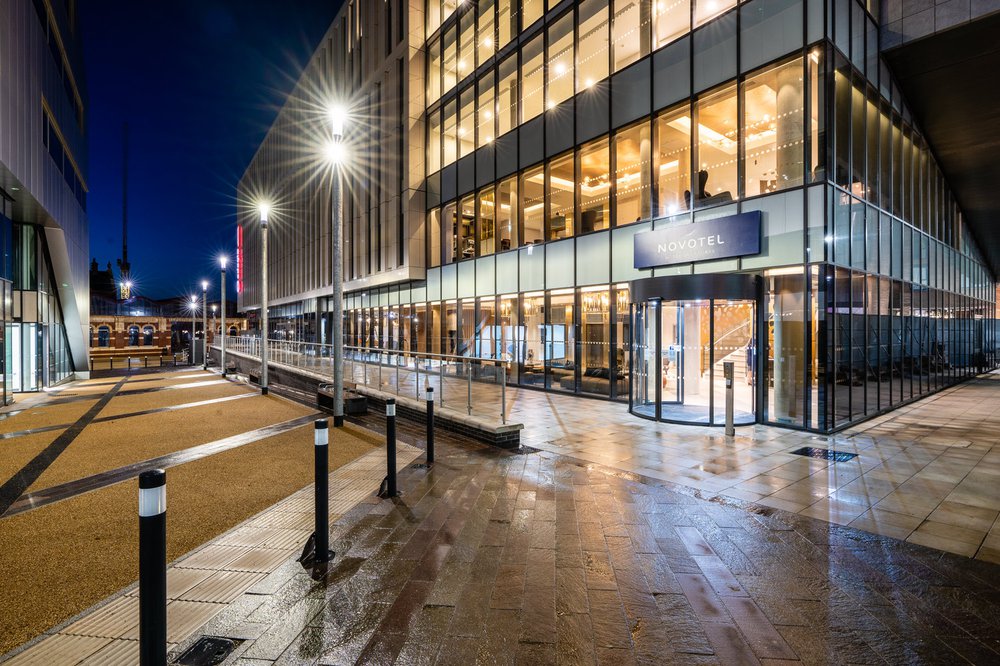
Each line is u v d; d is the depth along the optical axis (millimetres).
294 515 5520
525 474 7133
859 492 6398
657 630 3451
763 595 3924
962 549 4754
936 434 9977
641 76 13734
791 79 10656
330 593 3883
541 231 17312
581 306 15812
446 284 22438
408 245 23531
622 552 4664
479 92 20172
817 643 3316
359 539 4891
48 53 18266
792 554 4641
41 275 20297
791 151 10633
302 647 3215
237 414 12742
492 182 19500
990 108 15016
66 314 23188
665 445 8992
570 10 15961
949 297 19734
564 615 3623
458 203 21688
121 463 7883
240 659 3090
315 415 12461
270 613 3604
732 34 11594
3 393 15234
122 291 87188
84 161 26562
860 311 11609
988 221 23625
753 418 11305
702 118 12344
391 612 3635
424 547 4727
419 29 23734
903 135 14680
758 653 3207
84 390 19359
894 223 13984
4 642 3211
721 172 11953
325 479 4445
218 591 3902
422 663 3072
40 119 16828
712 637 3377
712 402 10703
